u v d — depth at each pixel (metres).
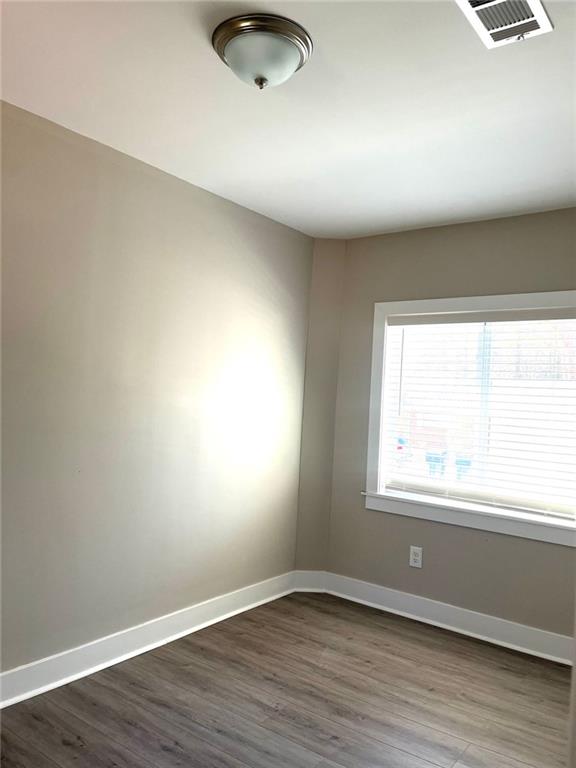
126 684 2.46
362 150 2.50
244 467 3.35
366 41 1.73
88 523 2.54
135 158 2.68
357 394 3.70
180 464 2.95
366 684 2.57
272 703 2.37
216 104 2.16
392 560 3.49
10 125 2.22
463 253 3.35
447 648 2.99
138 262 2.71
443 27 1.66
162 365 2.84
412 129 2.29
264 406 3.47
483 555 3.17
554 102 2.04
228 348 3.21
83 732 2.12
